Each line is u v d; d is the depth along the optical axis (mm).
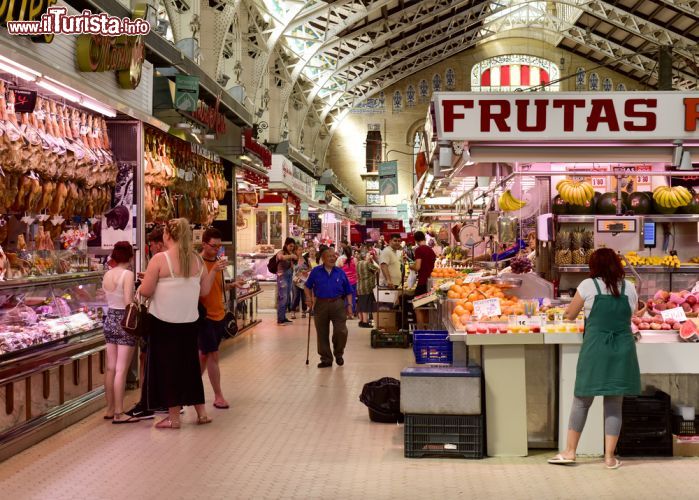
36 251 6195
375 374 8453
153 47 8242
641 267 7648
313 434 5676
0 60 5012
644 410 5090
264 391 7434
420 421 5043
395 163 31609
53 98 6570
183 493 4246
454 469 4770
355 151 44781
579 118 5680
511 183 8602
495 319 5398
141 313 5566
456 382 5016
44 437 5488
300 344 11117
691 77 34656
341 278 9055
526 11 41281
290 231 20625
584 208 7824
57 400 5824
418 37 33188
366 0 25984
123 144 7605
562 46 43812
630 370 4691
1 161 5539
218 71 18438
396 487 4371
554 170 8531
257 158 13367
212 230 6668
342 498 4168
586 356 4738
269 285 16922
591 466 4836
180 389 5789
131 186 7594
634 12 30047
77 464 4844
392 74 41500
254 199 15047
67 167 6465
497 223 8625
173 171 8672
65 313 6273
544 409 5328
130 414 6141
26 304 5812
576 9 34094
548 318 5359
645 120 5668
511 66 44938
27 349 5355
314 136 37344
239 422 6078
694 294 5988
